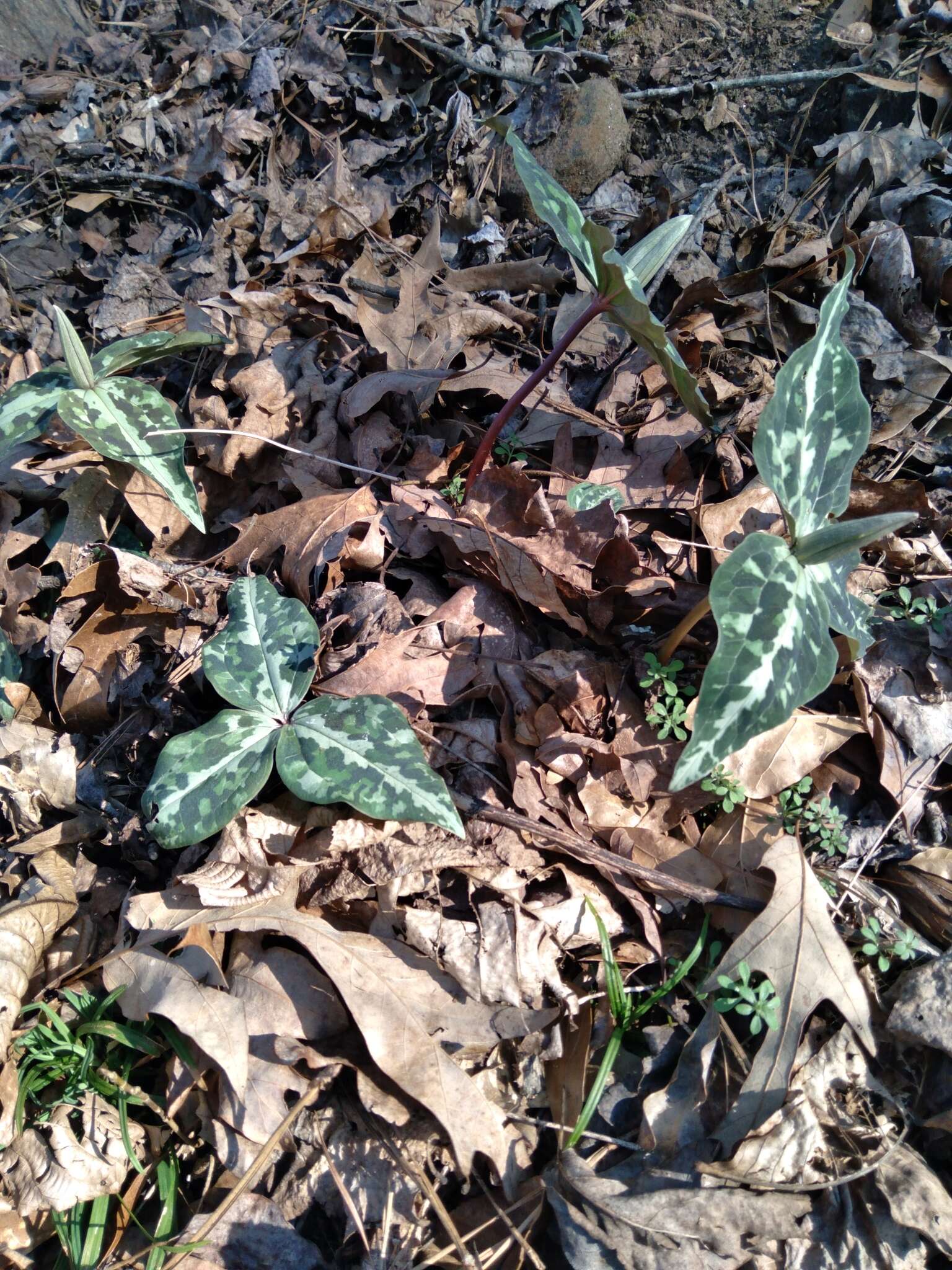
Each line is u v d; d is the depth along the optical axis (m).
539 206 0.36
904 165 0.54
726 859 0.39
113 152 0.64
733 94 0.59
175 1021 0.35
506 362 0.50
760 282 0.52
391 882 0.37
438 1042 0.35
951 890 0.39
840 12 0.60
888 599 0.45
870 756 0.42
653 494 0.45
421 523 0.44
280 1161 0.36
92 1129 0.36
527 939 0.36
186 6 0.69
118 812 0.42
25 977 0.37
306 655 0.40
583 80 0.61
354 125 0.62
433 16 0.63
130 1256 0.35
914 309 0.51
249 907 0.37
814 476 0.33
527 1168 0.35
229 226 0.58
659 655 0.42
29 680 0.46
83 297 0.61
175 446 0.44
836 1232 0.33
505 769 0.41
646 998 0.38
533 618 0.44
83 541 0.47
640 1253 0.33
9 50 0.68
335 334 0.52
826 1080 0.36
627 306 0.35
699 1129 0.35
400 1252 0.34
